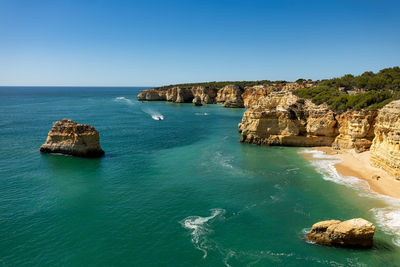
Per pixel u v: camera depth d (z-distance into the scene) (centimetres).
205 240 2695
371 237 2497
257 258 2433
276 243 2641
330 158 5300
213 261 2400
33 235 2762
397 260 2352
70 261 2395
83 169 4791
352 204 3341
